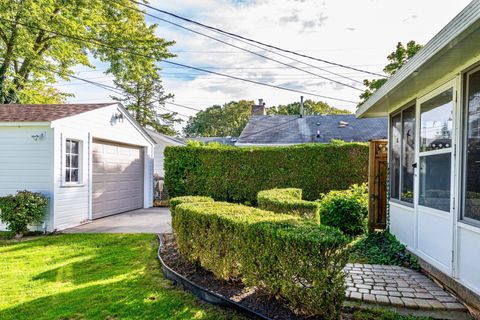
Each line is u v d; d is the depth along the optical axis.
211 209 3.83
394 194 5.39
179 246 4.28
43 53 13.99
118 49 13.95
